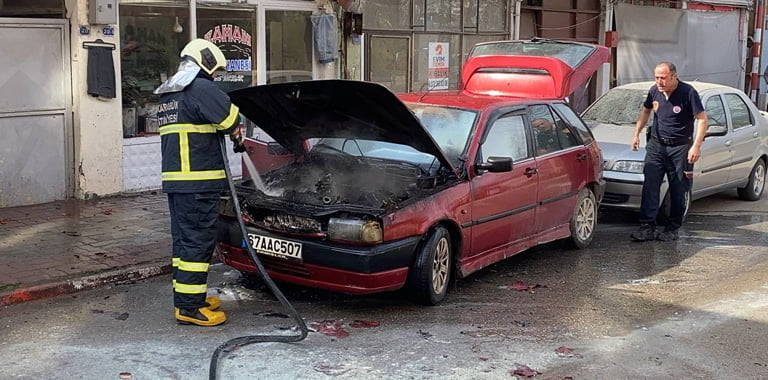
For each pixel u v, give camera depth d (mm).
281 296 5559
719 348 5508
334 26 12320
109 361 5031
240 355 5156
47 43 9195
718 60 20625
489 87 9422
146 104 10250
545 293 6777
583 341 5602
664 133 8578
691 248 8508
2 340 5383
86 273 6711
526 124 7453
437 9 14188
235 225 6285
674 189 8750
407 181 6547
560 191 7793
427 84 14242
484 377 4914
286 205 6062
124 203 9523
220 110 5504
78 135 9484
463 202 6422
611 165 9312
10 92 8969
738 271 7570
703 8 19984
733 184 10891
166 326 5715
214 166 5625
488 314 6168
